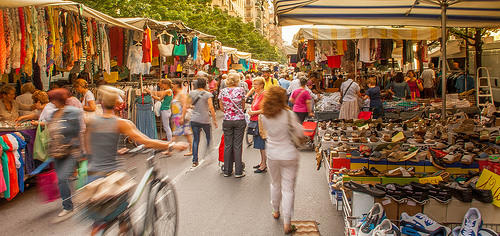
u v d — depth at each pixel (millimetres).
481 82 15406
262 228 5039
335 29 11266
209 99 8242
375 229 3863
